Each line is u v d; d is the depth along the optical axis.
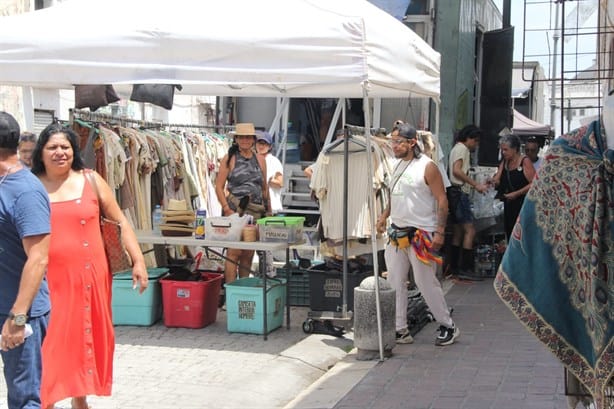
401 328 7.57
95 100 7.85
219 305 9.02
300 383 6.46
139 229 9.12
